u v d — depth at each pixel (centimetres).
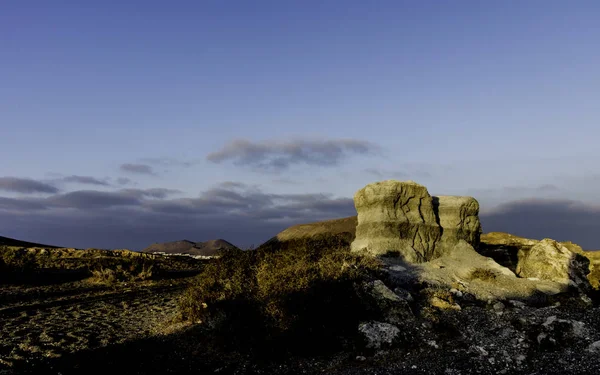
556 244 1661
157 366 970
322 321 1093
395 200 1560
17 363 973
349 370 945
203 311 1192
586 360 936
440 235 1609
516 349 1005
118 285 2045
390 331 1054
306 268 1245
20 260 2261
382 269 1345
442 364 949
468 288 1338
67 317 1398
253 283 1283
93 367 957
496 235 2338
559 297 1302
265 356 1002
